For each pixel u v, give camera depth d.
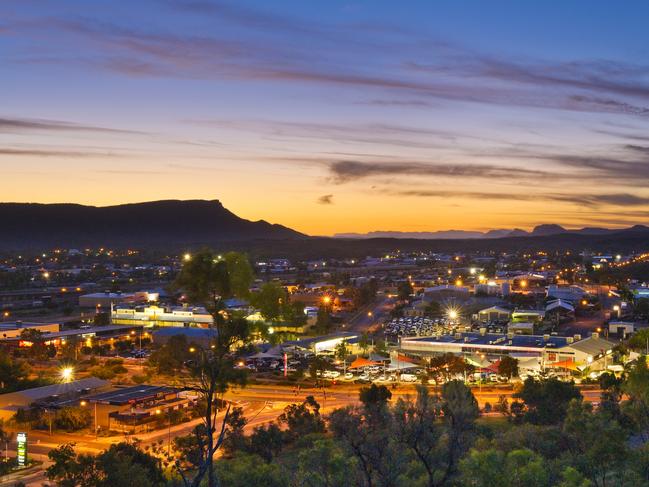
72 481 62.72
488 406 106.25
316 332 187.25
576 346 140.38
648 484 39.84
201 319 198.62
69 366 143.75
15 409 105.50
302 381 134.75
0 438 94.31
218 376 37.03
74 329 196.62
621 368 130.75
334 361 153.00
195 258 37.38
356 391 126.56
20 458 86.12
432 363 131.25
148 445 91.50
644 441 50.94
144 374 140.62
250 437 86.56
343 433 34.47
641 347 146.12
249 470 51.47
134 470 61.44
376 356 145.25
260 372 142.50
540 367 136.50
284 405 115.31
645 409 52.12
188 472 64.62
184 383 37.91
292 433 91.88
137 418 101.44
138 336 188.25
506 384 128.38
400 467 34.47
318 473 37.03
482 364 135.38
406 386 128.38
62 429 102.62
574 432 45.12
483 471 39.00
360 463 35.50
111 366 148.00
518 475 39.44
